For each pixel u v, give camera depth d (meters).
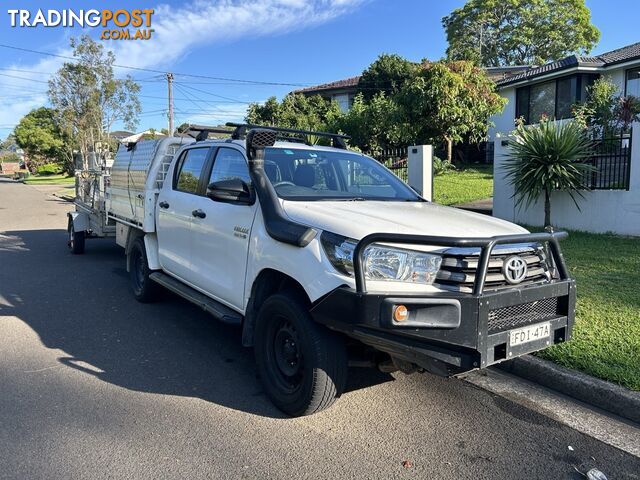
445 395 4.23
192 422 3.77
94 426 3.69
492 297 3.20
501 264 3.37
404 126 20.30
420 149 11.42
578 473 3.20
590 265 7.52
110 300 7.05
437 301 3.09
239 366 4.83
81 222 10.15
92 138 34.03
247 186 4.38
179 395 4.21
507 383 4.45
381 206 4.18
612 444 3.51
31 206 23.38
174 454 3.35
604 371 4.14
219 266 4.76
